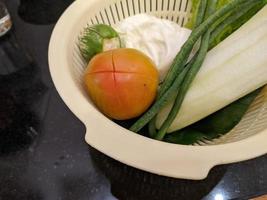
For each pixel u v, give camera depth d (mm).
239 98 206
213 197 188
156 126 209
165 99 195
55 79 172
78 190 189
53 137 210
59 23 203
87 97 193
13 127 216
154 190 191
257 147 152
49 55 183
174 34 230
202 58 195
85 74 195
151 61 208
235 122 212
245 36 195
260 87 206
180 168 142
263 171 195
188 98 199
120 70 186
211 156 147
